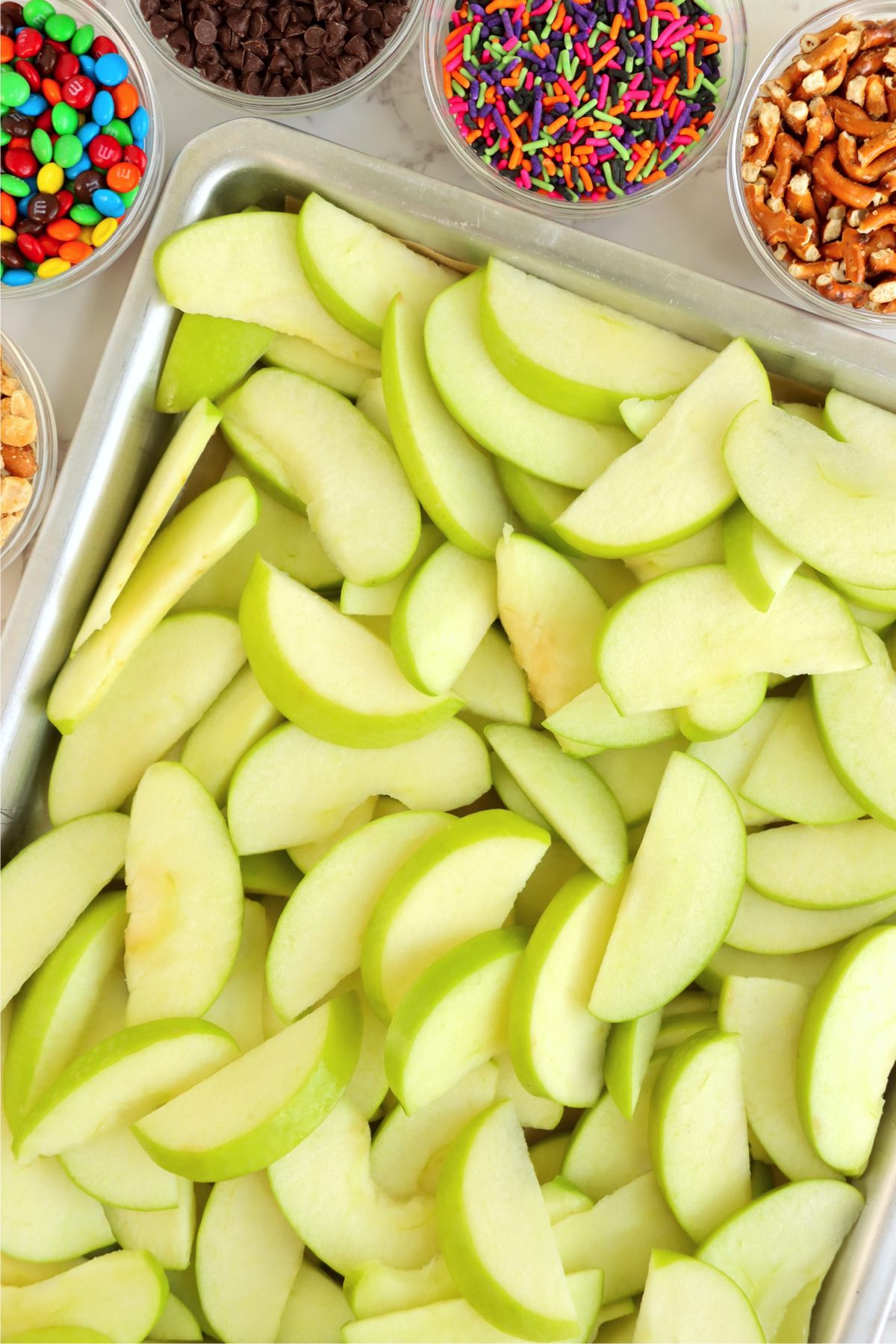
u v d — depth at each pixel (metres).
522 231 0.73
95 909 0.75
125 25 0.81
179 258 0.73
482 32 0.78
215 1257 0.74
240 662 0.75
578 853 0.73
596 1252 0.73
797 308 0.73
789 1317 0.73
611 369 0.73
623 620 0.72
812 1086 0.73
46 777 0.76
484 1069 0.75
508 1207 0.72
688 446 0.72
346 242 0.74
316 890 0.74
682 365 0.73
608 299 0.73
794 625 0.72
